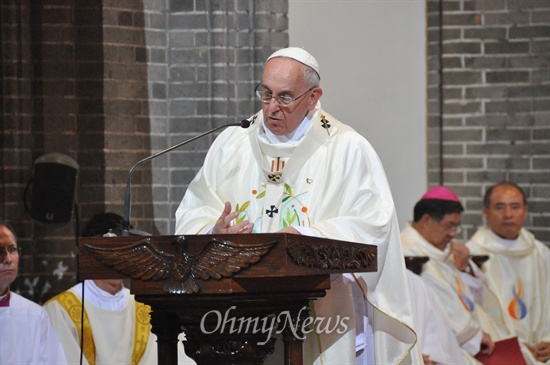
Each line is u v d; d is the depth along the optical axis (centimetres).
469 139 3272
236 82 2861
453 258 2817
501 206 3016
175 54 2869
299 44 3095
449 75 3241
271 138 1565
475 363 2545
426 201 2698
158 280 1174
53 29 2814
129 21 2850
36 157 2798
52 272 2784
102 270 1177
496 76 3262
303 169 1559
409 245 2697
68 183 2595
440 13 3203
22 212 2777
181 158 2864
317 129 1555
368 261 1365
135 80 2853
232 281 1163
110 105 2827
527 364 2894
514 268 3027
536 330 3003
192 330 1241
